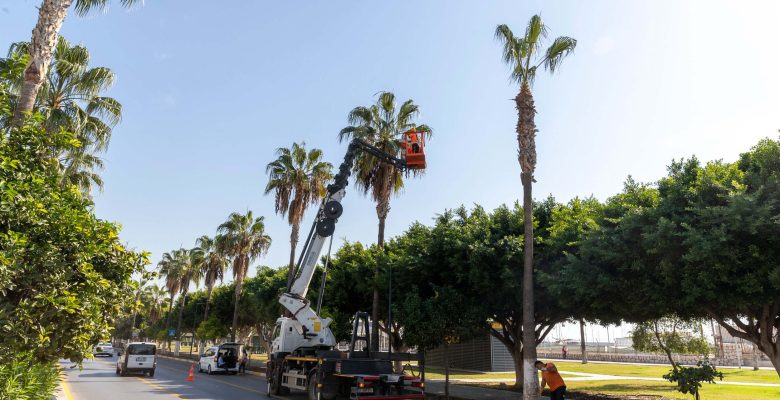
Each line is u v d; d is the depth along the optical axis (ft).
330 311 79.36
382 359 51.72
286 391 64.49
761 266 34.94
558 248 52.24
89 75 66.90
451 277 60.59
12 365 23.30
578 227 50.60
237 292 149.79
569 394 61.05
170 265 248.11
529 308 46.03
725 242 35.22
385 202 78.84
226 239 152.76
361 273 74.28
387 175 78.84
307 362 56.39
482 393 63.41
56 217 21.22
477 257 55.36
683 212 39.73
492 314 62.54
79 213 22.85
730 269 35.63
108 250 23.56
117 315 24.25
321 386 51.13
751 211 34.01
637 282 44.01
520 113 49.88
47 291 19.71
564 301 51.67
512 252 54.85
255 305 138.41
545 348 291.58
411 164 60.80
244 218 153.69
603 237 43.47
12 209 19.48
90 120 72.79
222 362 101.50
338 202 61.87
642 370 113.19
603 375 96.73
